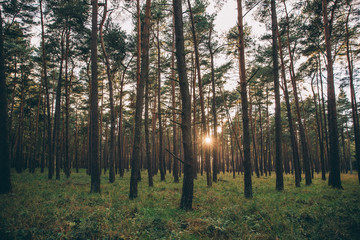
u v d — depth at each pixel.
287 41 17.77
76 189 11.36
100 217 5.77
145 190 11.44
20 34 18.00
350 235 4.79
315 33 15.75
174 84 21.45
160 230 4.91
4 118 9.65
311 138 40.22
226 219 5.81
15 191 9.72
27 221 5.26
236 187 13.41
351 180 18.81
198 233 4.77
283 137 33.81
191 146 7.30
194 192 10.97
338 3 13.94
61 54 19.09
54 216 5.70
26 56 22.98
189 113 7.41
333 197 9.32
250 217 6.00
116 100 27.88
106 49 19.14
